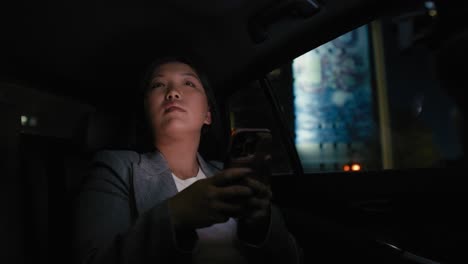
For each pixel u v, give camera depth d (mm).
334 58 10977
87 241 1028
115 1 1584
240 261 1172
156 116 1430
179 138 1431
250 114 2402
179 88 1464
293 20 1860
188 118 1408
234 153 928
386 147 10562
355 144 11164
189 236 951
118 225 1109
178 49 2006
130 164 1310
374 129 10992
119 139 1740
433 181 1458
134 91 1934
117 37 1742
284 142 2285
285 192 2127
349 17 1752
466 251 1311
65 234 1447
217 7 1822
